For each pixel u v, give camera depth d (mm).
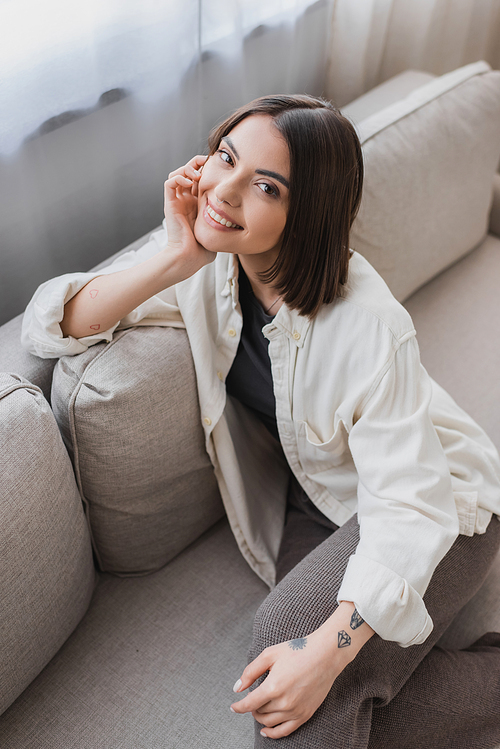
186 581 1071
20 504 756
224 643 992
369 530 769
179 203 818
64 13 961
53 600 859
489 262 1579
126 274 844
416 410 811
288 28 1407
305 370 870
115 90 1138
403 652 790
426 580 744
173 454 946
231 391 1030
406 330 812
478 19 1911
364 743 729
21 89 968
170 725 897
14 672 833
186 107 1303
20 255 1162
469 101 1380
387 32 1788
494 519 920
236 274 875
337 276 785
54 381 876
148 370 871
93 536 1001
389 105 1422
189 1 1138
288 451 1003
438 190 1331
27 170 1076
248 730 896
